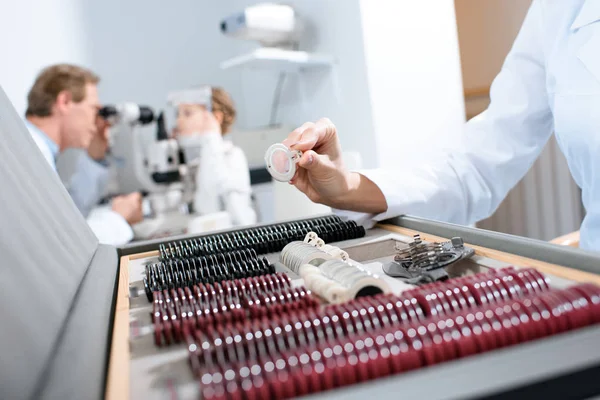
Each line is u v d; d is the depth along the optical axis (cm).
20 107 241
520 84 87
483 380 22
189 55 298
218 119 221
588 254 39
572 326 28
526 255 45
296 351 27
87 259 55
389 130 198
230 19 212
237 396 24
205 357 28
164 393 28
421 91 205
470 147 87
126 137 194
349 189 71
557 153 206
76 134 199
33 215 46
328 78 219
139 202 195
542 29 81
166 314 37
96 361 31
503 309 29
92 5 268
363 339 27
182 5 295
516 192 223
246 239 62
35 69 246
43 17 249
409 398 21
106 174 200
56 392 27
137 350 34
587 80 72
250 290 41
